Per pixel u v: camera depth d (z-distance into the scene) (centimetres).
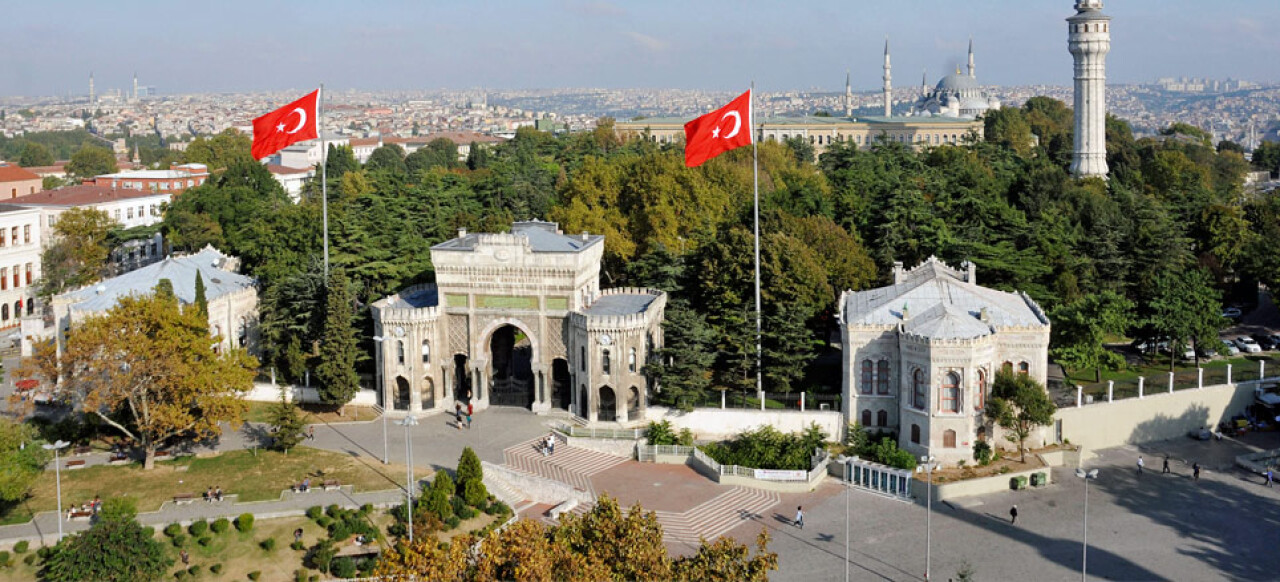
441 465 12188
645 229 17775
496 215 19350
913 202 17825
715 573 8025
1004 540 10881
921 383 12494
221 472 11956
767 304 14638
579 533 8512
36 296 19662
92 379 11944
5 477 10519
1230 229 19200
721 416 13212
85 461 12375
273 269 16175
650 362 13688
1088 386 14125
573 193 19338
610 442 12900
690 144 14250
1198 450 13800
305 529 10662
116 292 15012
